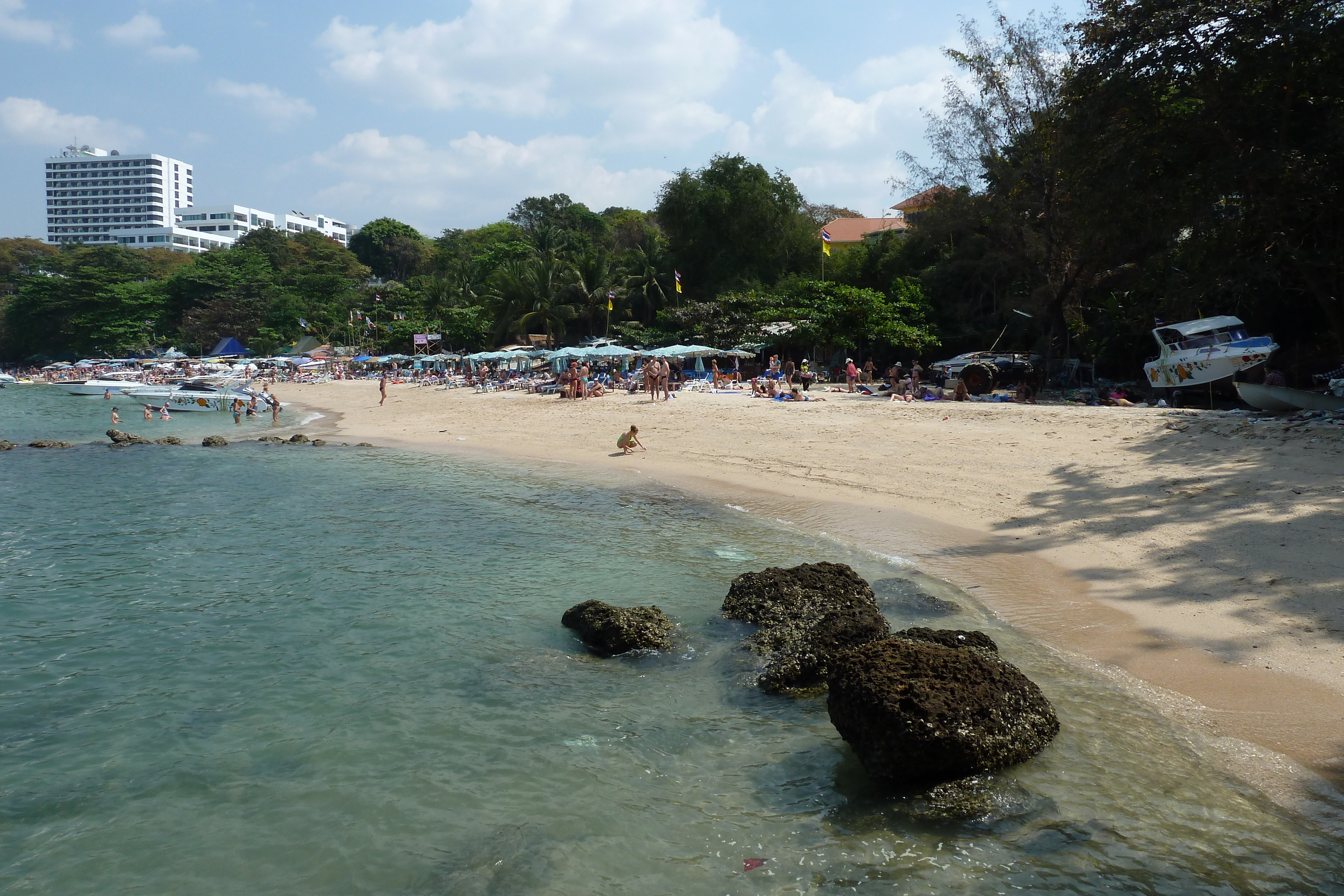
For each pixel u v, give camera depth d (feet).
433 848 17.57
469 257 329.11
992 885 15.33
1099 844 16.25
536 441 89.97
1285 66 59.21
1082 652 25.67
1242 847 15.89
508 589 36.24
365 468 75.77
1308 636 24.45
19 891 16.62
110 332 312.09
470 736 22.67
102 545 46.37
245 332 318.86
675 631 29.68
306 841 18.04
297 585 37.68
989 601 31.12
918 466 57.67
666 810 18.70
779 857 16.66
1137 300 93.81
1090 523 39.81
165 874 17.07
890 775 18.74
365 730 23.25
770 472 62.39
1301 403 56.49
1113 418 61.52
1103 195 72.33
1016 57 103.81
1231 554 32.37
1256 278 70.95
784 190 181.37
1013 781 18.56
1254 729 20.06
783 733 22.17
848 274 151.53
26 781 20.98
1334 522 33.58
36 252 417.08
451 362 221.87
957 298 128.77
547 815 18.62
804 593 30.27
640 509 52.49
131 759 22.00
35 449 96.12
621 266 217.15
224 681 27.02
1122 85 66.95
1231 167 63.82
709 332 151.64
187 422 133.49
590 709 24.23
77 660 29.12
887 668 19.92
